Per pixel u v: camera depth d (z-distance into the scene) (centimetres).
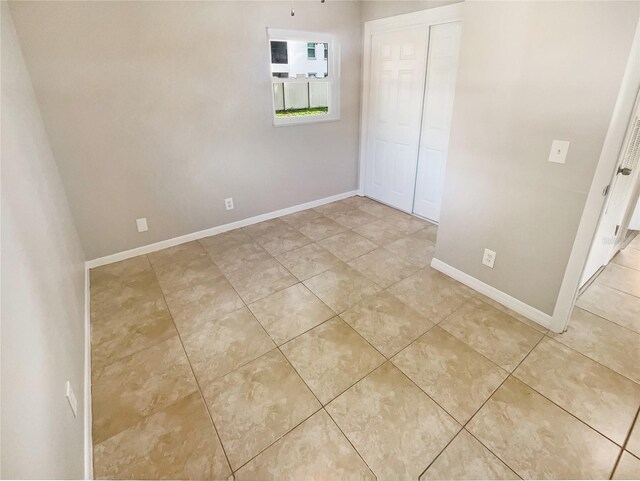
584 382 168
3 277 88
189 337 204
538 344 192
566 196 179
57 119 239
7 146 128
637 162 234
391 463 135
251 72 310
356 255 297
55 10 221
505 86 190
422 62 320
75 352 160
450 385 168
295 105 371
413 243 317
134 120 268
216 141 312
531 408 156
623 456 136
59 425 109
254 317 221
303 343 198
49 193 194
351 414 155
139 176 284
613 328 203
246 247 314
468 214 233
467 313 220
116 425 152
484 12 189
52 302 137
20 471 72
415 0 305
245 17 290
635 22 140
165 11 256
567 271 187
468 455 137
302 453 140
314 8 325
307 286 253
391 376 175
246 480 131
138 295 245
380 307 228
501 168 205
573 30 158
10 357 79
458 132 223
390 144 383
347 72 374
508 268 218
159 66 266
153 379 176
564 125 171
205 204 327
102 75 247
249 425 151
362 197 440
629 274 256
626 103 150
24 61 215
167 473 133
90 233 276
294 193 386
